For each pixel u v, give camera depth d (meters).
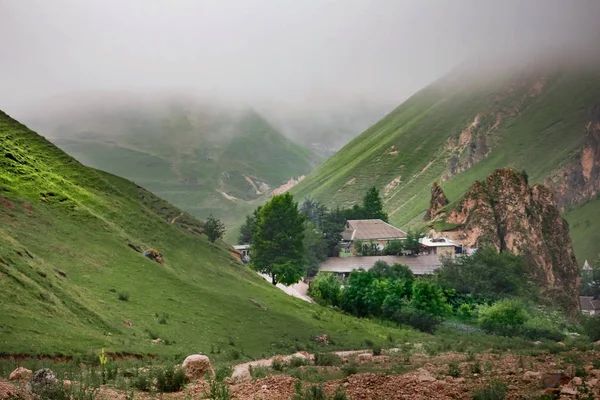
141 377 27.77
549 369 29.77
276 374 32.56
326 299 134.50
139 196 138.00
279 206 150.88
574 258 196.38
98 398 23.59
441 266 170.12
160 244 110.00
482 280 149.75
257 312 86.25
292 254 149.88
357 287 128.38
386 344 80.25
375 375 26.72
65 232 86.88
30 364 37.81
